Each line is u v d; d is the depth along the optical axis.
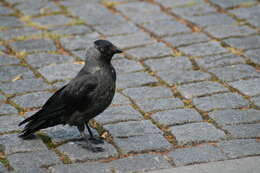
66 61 13.78
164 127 10.95
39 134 10.85
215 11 16.22
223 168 9.52
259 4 16.62
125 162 9.82
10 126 11.02
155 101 11.91
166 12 16.28
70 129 11.12
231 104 11.70
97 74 10.12
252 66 13.32
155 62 13.64
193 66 13.38
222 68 13.24
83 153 10.15
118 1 17.09
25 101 11.98
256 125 10.91
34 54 14.10
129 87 12.53
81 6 16.84
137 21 15.77
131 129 10.91
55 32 15.23
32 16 16.20
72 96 10.12
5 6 16.89
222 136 10.55
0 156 10.05
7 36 15.02
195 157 9.91
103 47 10.05
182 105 11.73
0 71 13.28
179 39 14.71
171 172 9.45
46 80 12.90
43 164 9.80
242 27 15.27
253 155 9.91
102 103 10.26
